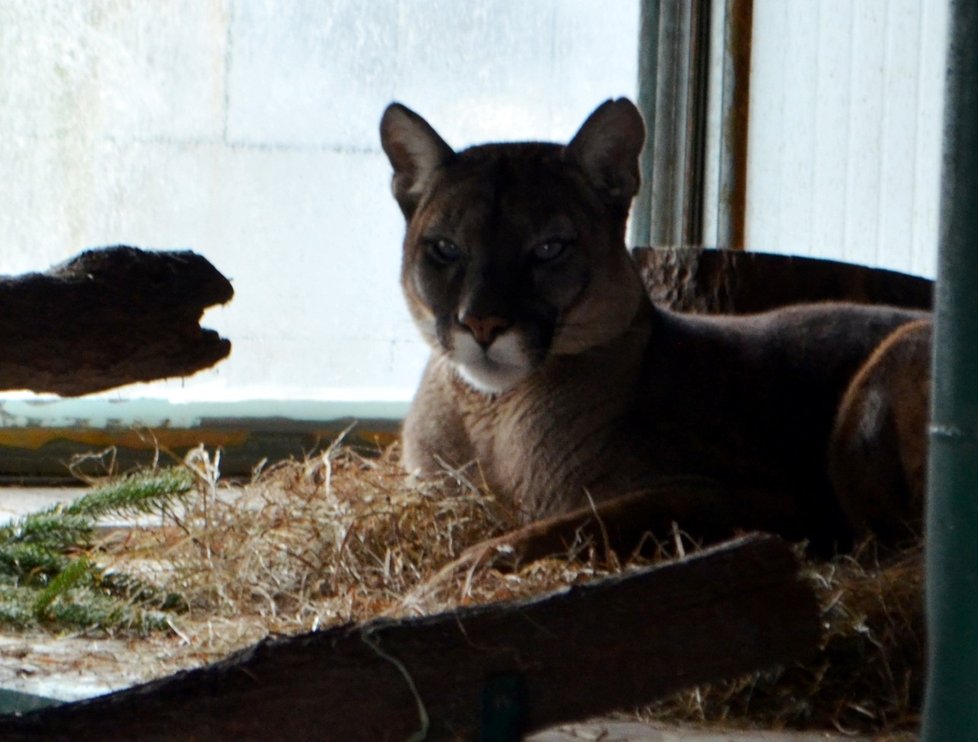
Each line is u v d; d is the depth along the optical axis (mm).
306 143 8219
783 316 6008
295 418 8125
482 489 5688
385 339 8422
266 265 8258
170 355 3488
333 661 2791
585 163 5594
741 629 3213
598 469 5508
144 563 5426
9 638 4449
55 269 3410
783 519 5406
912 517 5285
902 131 7992
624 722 3746
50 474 7766
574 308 5426
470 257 5383
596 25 8602
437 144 5602
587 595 3080
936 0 7766
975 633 2271
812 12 8359
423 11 8312
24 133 7855
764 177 8648
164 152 8062
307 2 8133
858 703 3875
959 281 2262
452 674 2908
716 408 5613
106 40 7887
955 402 2273
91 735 2566
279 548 5113
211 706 2660
